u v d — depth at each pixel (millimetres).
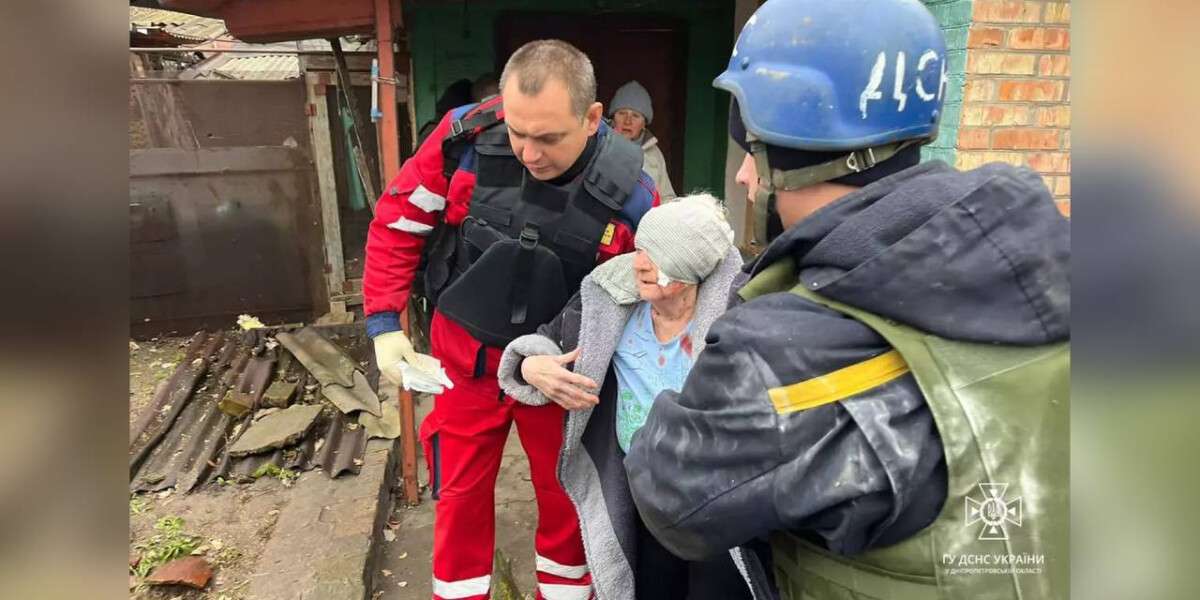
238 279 5527
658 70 4625
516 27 4465
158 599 2512
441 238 1986
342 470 3367
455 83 4312
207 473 3424
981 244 745
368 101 5520
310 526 2906
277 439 3576
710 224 1511
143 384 4531
